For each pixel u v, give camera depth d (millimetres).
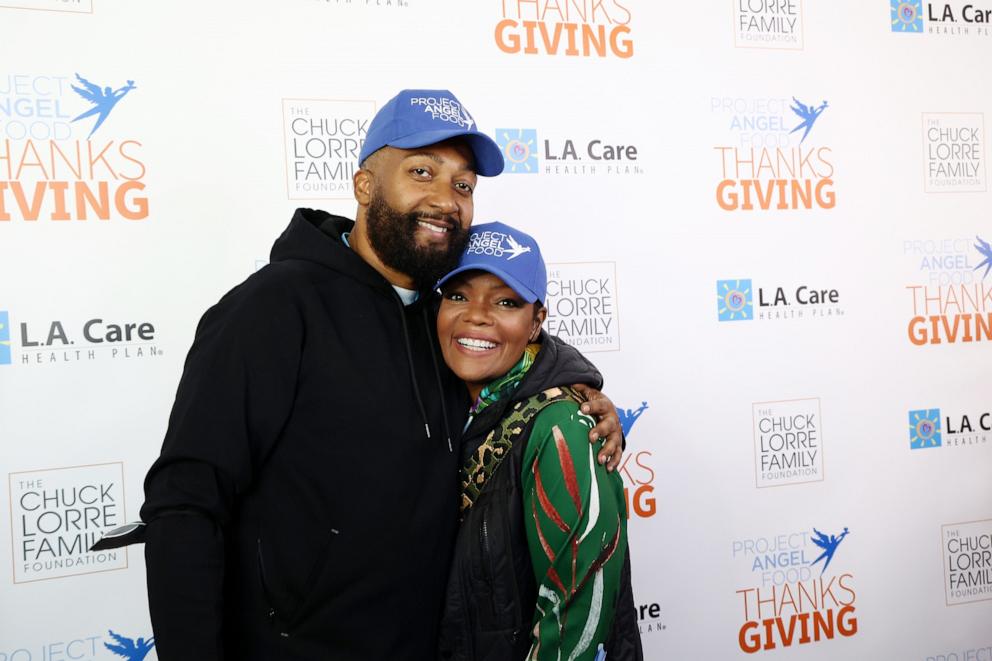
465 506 1396
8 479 1934
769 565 2514
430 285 1431
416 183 1340
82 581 1986
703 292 2459
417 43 2223
